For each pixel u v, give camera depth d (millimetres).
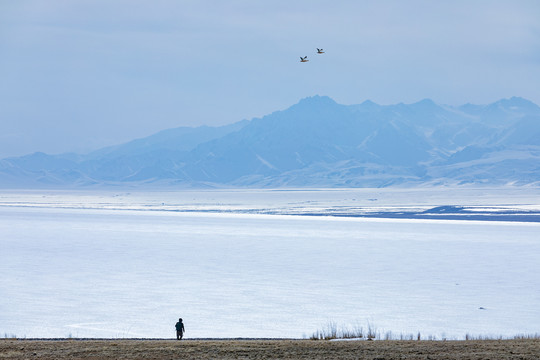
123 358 60312
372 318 135000
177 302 151750
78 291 166375
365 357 59438
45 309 141750
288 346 67375
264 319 133125
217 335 116812
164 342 74438
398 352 61969
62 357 61062
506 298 160000
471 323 129750
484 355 58969
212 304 149750
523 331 121562
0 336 114438
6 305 145875
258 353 62500
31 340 82188
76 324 126375
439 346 66062
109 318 132375
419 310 144000
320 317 135750
